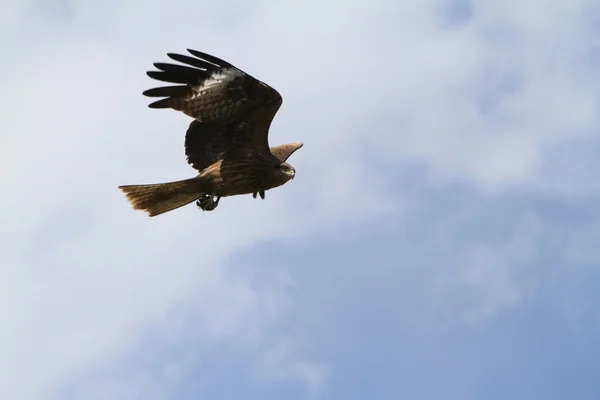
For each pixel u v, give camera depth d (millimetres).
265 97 18797
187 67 18562
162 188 18656
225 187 19094
